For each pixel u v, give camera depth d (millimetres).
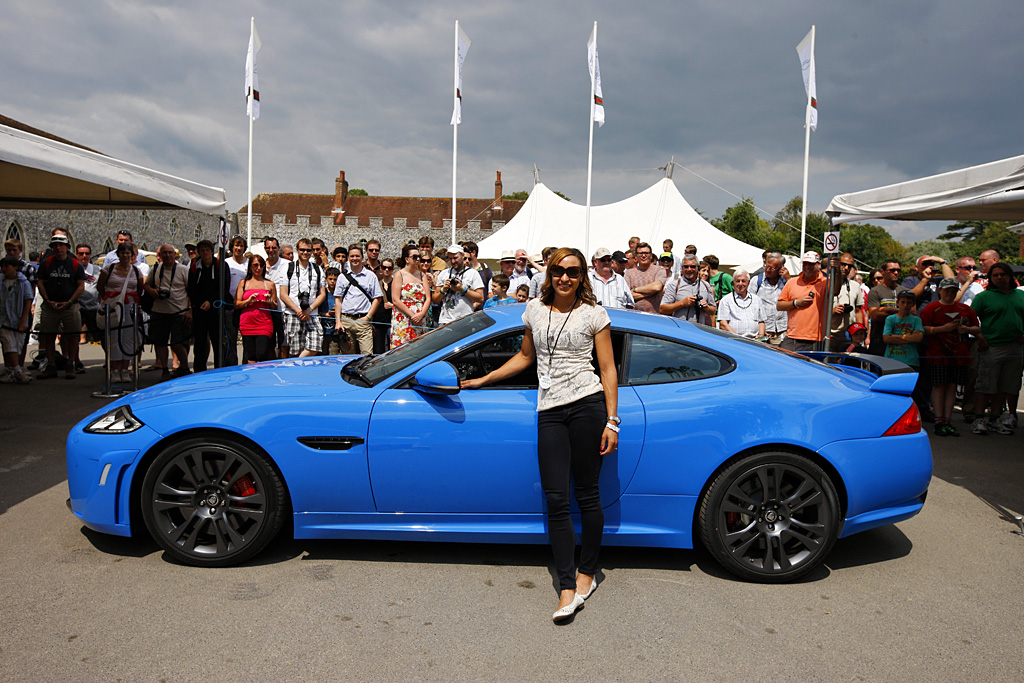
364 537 3373
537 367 3178
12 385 8492
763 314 7457
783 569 3326
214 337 8867
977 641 2816
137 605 2922
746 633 2840
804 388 3387
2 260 8438
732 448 3264
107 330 7746
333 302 8078
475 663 2545
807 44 14898
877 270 8656
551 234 17703
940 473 5547
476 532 3354
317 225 44781
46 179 7539
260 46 14398
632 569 3486
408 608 2977
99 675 2391
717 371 3449
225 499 3311
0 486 4484
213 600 2992
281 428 3277
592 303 3059
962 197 6074
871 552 3811
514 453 3271
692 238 16969
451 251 8094
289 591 3105
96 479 3322
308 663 2512
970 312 7137
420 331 7672
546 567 3463
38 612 2834
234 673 2428
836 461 3291
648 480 3309
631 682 2449
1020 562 3693
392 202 49281
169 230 30828
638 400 3322
